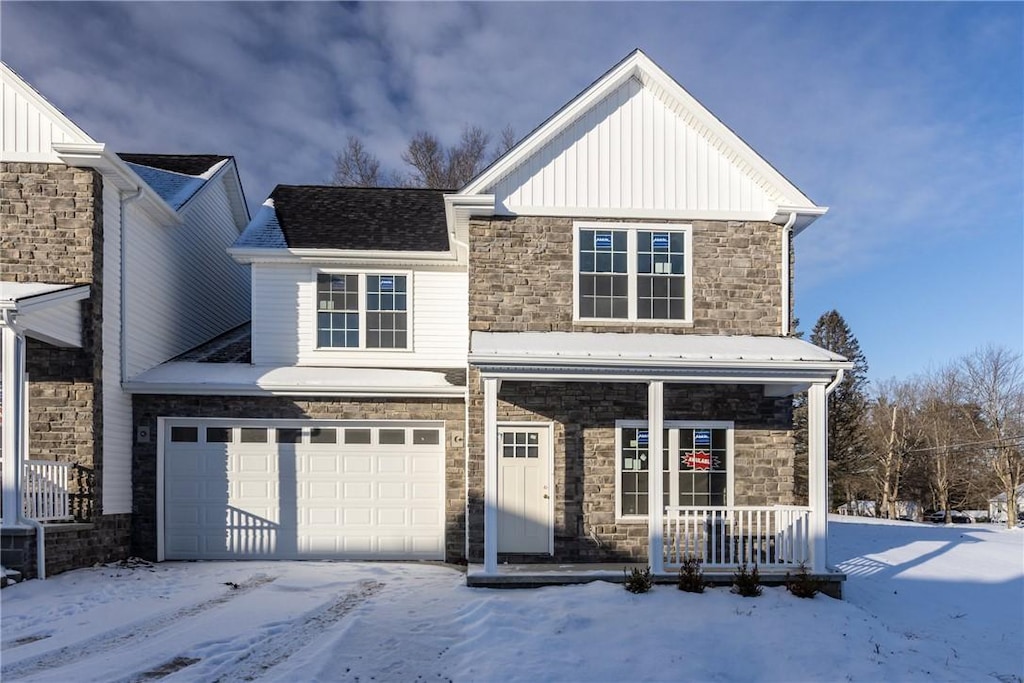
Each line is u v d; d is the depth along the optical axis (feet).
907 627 31.14
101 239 38.32
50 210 37.09
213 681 20.33
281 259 45.78
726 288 39.83
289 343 46.03
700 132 40.29
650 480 32.89
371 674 21.40
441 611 28.35
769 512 33.47
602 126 39.88
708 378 33.63
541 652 23.68
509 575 32.04
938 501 141.79
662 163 40.01
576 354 32.91
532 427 38.50
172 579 34.71
